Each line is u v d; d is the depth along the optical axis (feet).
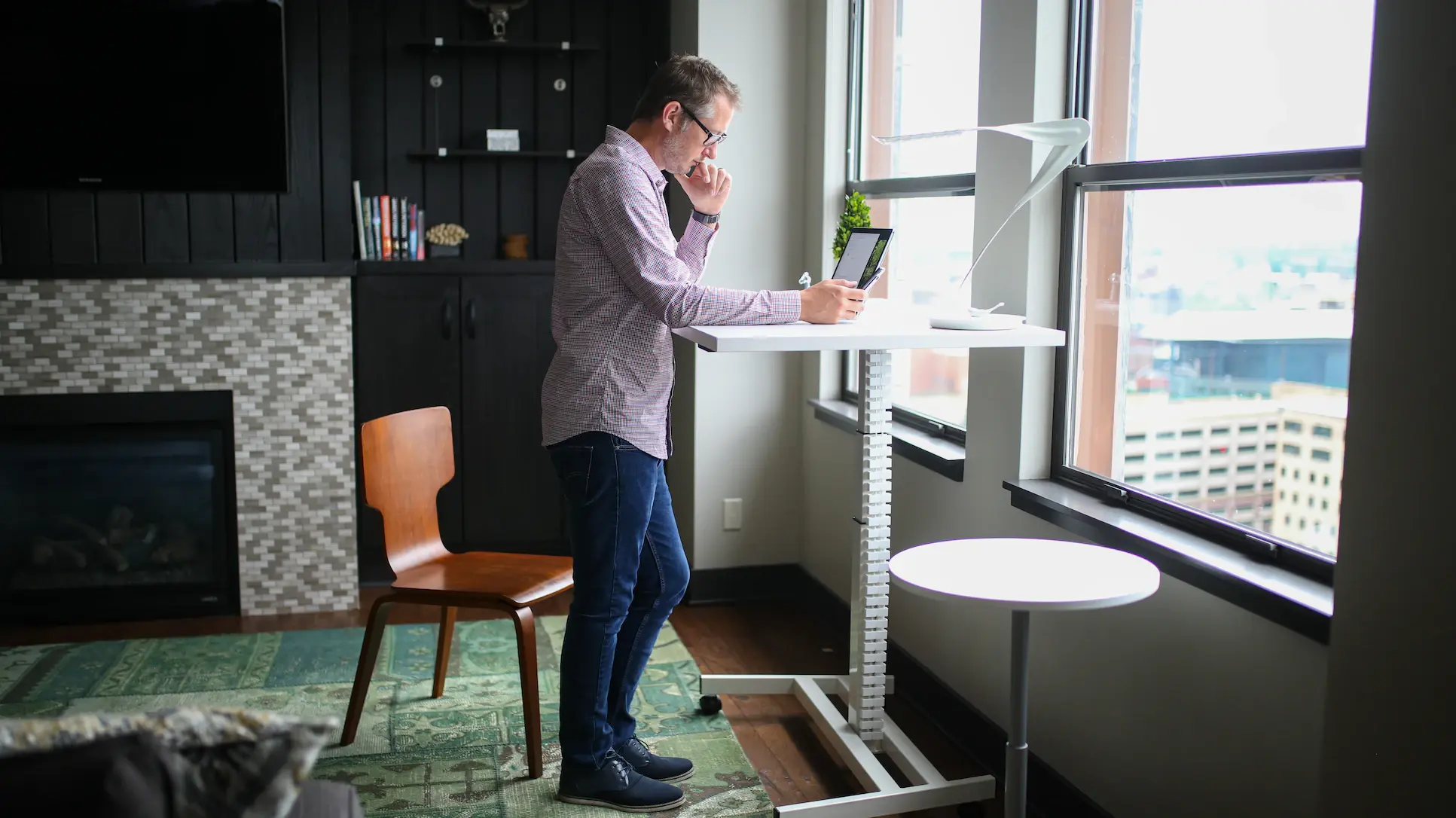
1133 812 7.29
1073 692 7.93
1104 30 7.83
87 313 12.16
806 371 13.00
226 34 12.26
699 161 8.13
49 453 12.31
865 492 8.56
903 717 10.10
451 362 13.76
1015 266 8.42
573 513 7.86
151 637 12.01
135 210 12.44
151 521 12.62
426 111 14.32
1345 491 4.96
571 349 7.72
